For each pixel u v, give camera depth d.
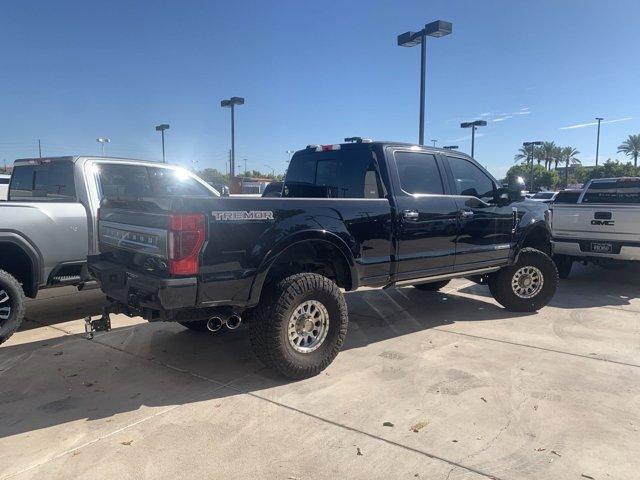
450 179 5.73
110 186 6.25
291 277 4.29
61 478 2.91
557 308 6.88
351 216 4.68
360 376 4.41
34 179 6.64
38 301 7.18
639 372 4.49
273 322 4.12
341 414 3.69
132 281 4.01
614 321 6.20
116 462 3.07
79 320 6.21
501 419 3.61
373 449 3.22
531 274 6.60
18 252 5.49
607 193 9.12
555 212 8.73
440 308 6.84
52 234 5.57
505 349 5.12
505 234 6.22
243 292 3.98
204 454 3.16
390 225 4.99
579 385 4.21
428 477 2.92
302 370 4.27
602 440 3.33
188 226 3.70
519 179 6.06
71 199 6.02
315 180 5.78
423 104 16.92
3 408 3.81
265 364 4.25
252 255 3.99
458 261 5.71
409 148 5.42
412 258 5.22
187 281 3.70
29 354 4.98
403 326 5.97
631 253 7.97
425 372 4.50
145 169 6.66
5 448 3.24
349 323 6.08
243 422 3.58
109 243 4.72
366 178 5.28
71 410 3.78
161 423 3.56
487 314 6.53
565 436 3.38
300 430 3.46
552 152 79.31
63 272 5.74
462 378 4.36
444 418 3.63
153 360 4.83
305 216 4.34
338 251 4.67
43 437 3.38
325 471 2.98
